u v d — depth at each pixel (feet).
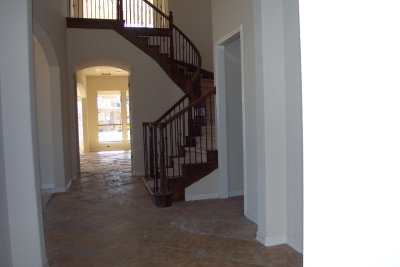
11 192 8.18
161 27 27.58
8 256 8.02
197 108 20.42
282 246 10.37
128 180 22.15
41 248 8.53
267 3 10.09
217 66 15.94
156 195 15.20
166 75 24.86
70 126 22.65
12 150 8.15
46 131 19.76
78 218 13.83
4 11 8.07
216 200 16.05
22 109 8.19
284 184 10.48
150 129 18.93
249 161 12.93
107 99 43.01
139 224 12.87
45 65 19.75
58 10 19.51
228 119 16.33
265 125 10.24
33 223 8.33
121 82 42.63
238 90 16.42
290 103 10.09
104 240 11.27
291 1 9.80
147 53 24.66
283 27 10.24
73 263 9.52
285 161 10.44
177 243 10.83
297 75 9.68
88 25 23.68
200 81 22.15
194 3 27.96
